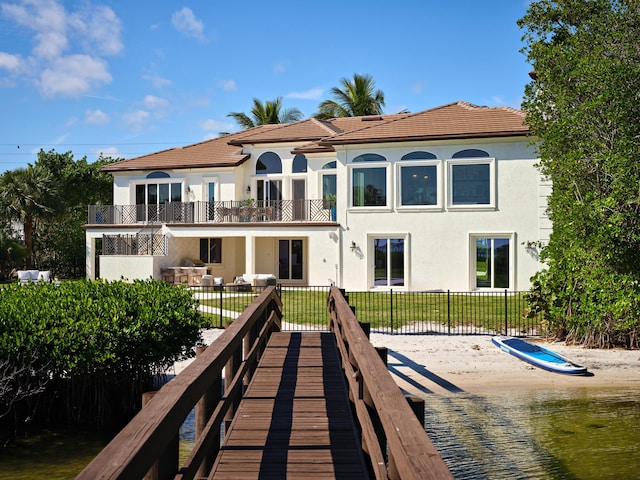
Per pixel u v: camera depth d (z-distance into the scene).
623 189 13.81
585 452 8.16
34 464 7.75
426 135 24.86
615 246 13.70
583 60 15.16
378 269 26.06
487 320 17.52
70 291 10.85
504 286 24.59
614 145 14.33
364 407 4.63
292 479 4.54
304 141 29.78
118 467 2.03
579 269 14.65
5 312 8.90
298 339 11.98
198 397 3.36
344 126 32.88
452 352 13.95
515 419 9.59
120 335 8.87
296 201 29.44
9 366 8.10
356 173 26.20
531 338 15.66
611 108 14.52
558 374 12.27
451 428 9.18
